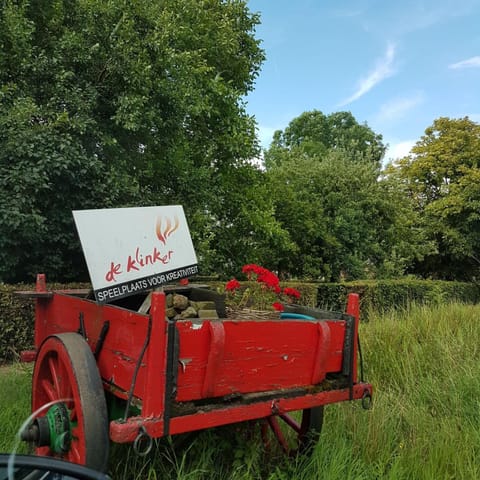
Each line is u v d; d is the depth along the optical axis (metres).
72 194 7.36
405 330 5.99
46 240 7.41
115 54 7.68
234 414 2.50
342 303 11.67
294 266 14.93
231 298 3.51
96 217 2.61
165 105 8.54
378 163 18.55
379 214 16.61
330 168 16.39
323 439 3.35
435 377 4.86
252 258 12.05
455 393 4.38
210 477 2.96
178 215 2.93
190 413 2.37
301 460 3.24
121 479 2.87
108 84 8.02
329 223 15.48
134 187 7.93
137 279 2.68
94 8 7.76
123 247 2.66
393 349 5.48
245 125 11.30
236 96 10.76
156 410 2.26
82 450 2.35
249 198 12.06
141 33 8.26
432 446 3.52
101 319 2.78
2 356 6.50
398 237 17.02
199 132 10.81
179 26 9.20
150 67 7.82
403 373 5.05
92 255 2.54
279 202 14.22
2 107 6.83
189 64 9.28
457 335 5.91
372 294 12.24
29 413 3.73
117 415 2.69
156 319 2.26
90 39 7.82
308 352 2.86
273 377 2.72
